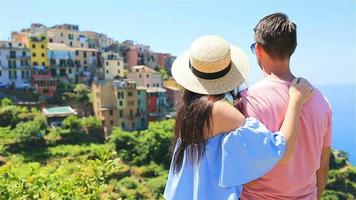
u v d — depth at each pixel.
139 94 67.31
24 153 49.09
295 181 2.15
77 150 50.88
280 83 2.16
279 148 2.01
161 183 44.22
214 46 2.16
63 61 76.88
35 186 3.72
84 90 71.38
